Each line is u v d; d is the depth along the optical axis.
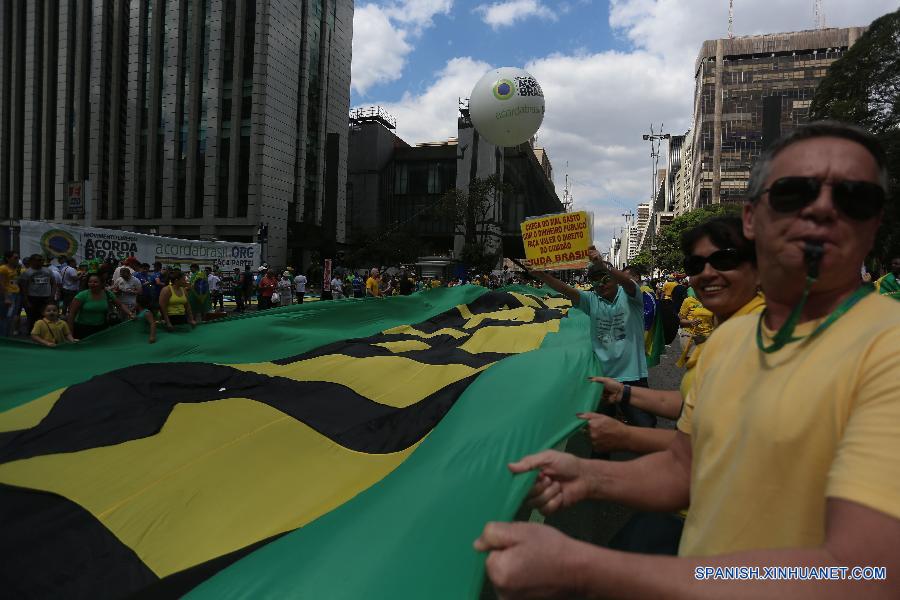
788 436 0.93
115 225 52.78
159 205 52.09
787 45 109.38
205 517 2.50
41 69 55.88
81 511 2.46
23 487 2.62
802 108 108.50
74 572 2.13
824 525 0.81
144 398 3.75
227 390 4.08
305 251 57.25
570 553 0.87
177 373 4.16
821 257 0.96
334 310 7.39
